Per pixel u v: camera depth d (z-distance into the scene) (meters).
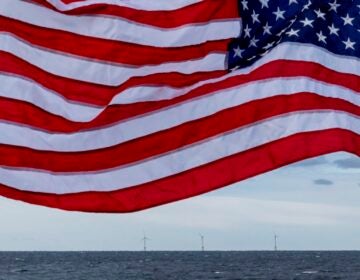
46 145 20.66
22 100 20.80
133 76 21.28
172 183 20.67
